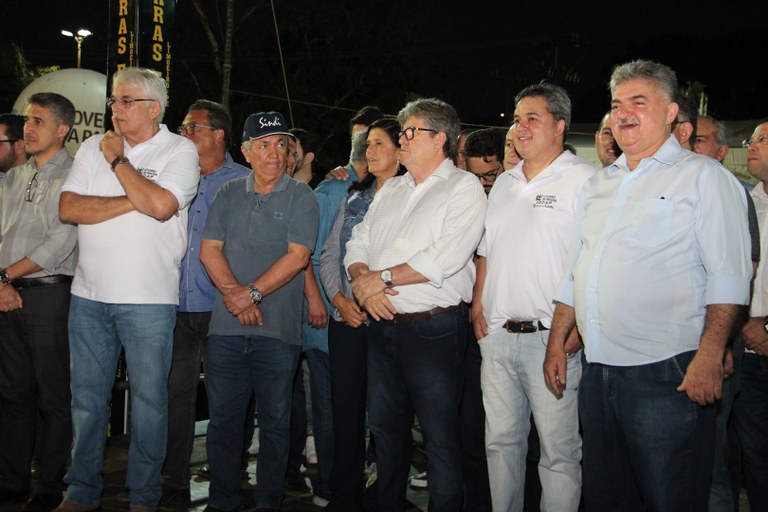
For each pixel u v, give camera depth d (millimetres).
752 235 2875
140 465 3695
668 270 2727
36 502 3891
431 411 3426
